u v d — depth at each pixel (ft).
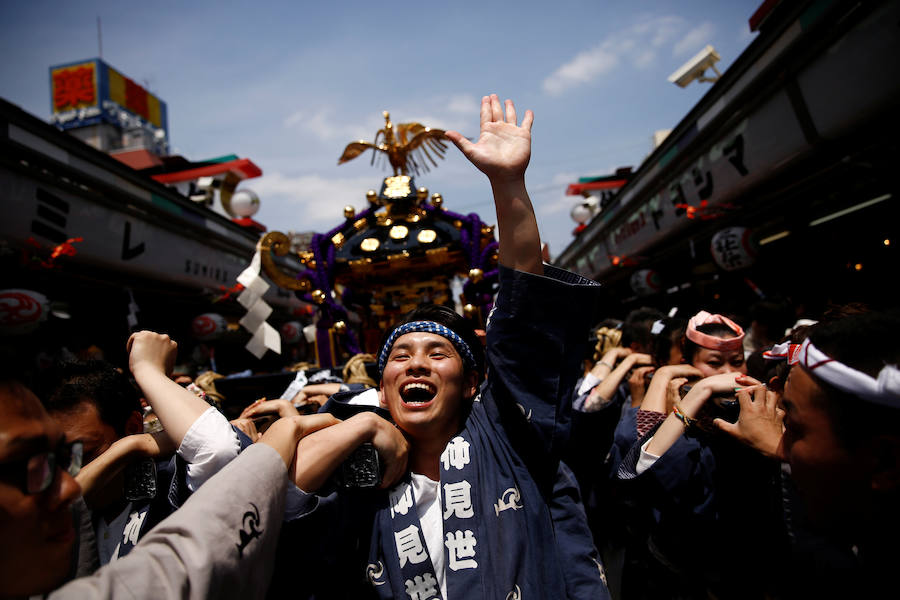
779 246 21.68
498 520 3.75
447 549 3.68
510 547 3.61
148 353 3.99
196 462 3.48
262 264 9.44
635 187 30.76
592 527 8.62
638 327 9.66
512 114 3.97
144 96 69.51
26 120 16.90
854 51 13.08
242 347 34.37
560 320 3.90
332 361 10.53
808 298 17.26
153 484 3.92
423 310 4.52
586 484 8.32
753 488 4.95
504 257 3.92
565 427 4.12
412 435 4.11
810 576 3.76
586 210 48.03
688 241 27.07
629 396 9.20
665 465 5.23
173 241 25.62
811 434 2.86
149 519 4.03
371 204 10.28
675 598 5.84
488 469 3.95
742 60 17.35
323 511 3.52
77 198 19.06
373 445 3.55
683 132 23.20
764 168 18.62
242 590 2.51
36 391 4.41
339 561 3.78
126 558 2.30
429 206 10.19
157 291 26.20
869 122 14.23
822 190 17.22
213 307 31.91
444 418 4.06
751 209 20.63
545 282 3.77
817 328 2.95
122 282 23.59
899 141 13.39
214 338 28.84
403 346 4.19
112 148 62.39
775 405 4.15
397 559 3.73
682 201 25.31
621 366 7.73
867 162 14.48
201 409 3.66
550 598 3.66
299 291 10.18
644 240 32.32
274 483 2.88
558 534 4.14
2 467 2.17
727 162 20.36
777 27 15.24
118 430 4.51
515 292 3.87
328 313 9.58
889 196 15.19
